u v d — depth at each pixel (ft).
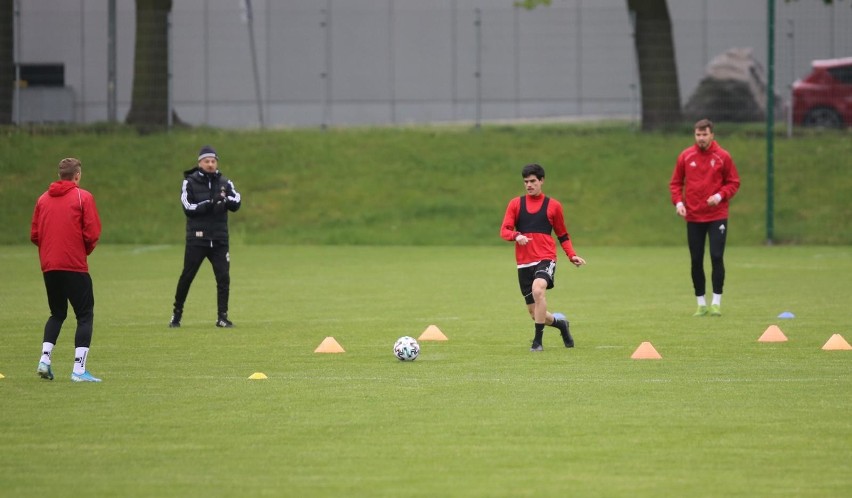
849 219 308.40
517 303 177.88
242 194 328.29
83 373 107.34
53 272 105.50
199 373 112.27
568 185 330.75
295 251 284.20
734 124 360.07
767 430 85.56
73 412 92.63
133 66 397.80
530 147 354.33
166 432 85.35
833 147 341.21
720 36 381.19
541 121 403.75
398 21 428.56
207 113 417.28
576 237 304.71
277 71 422.00
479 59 371.56
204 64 417.28
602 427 86.69
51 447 80.79
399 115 428.97
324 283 210.59
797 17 371.35
